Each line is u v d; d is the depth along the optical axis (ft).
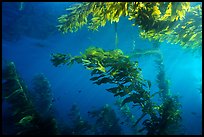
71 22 8.68
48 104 38.93
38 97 39.24
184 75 140.87
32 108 19.40
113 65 9.75
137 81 10.27
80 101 123.34
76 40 106.22
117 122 25.79
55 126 16.34
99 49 9.63
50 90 42.34
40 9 86.58
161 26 8.48
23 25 93.86
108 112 26.68
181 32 8.73
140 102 10.35
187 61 124.57
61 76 161.68
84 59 9.32
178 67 134.10
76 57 9.32
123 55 9.95
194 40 8.96
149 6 7.98
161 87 24.11
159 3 8.02
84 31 91.61
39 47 120.98
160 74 25.53
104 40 94.58
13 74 23.94
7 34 100.22
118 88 10.05
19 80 26.13
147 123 10.35
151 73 136.15
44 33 99.40
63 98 115.34
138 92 10.28
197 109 74.69
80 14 8.58
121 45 79.30
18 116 20.12
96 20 8.97
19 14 88.43
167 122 9.93
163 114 10.24
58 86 163.84
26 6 83.05
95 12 8.50
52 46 118.73
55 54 9.25
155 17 8.23
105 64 9.73
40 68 151.94
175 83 141.69
